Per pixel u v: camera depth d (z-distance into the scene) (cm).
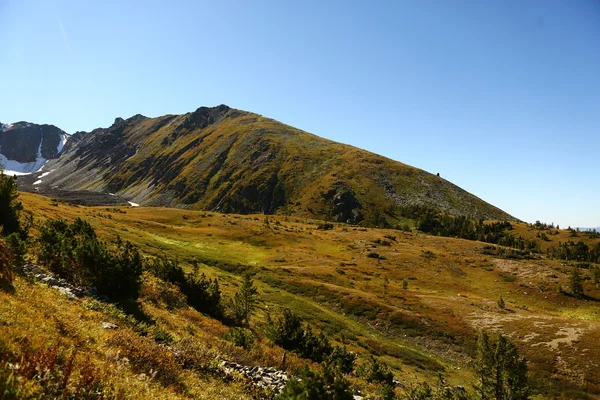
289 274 8638
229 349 1930
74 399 691
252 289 3725
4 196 2625
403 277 10012
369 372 2745
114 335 1209
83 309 1416
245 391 1360
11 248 1620
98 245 2055
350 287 8250
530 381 4384
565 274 10269
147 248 7131
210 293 3319
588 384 4206
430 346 5609
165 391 977
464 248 13400
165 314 2158
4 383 593
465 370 4872
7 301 1046
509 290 9344
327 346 2797
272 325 2994
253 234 13262
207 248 10662
